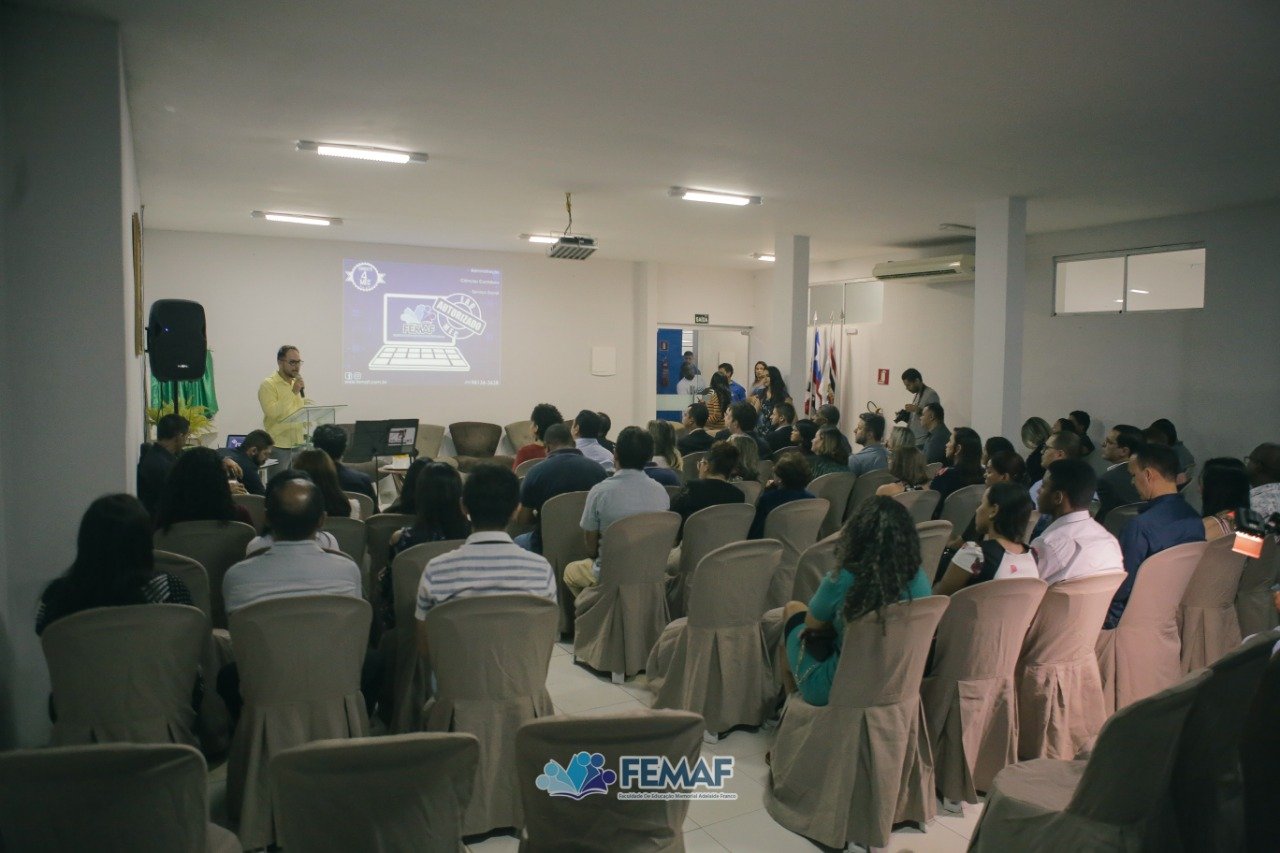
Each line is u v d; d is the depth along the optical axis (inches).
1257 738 96.1
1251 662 88.4
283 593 108.4
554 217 331.0
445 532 133.1
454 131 207.2
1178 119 190.5
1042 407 356.8
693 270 500.7
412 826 69.2
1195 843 90.0
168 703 99.5
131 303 156.9
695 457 262.5
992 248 285.9
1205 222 302.4
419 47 150.9
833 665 111.3
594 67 160.4
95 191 135.8
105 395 136.5
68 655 93.3
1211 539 145.3
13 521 132.2
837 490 221.0
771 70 161.3
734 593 137.3
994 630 113.6
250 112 191.5
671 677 144.2
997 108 183.6
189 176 260.4
